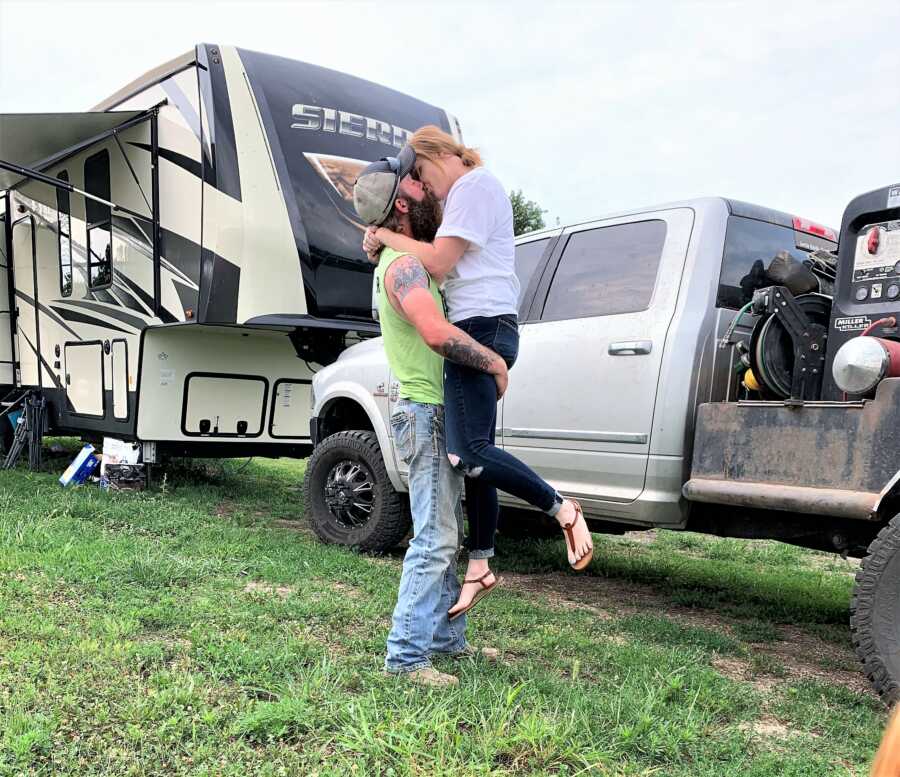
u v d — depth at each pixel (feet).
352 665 9.61
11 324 29.71
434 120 23.39
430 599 9.35
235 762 7.22
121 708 8.03
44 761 7.13
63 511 18.35
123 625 10.43
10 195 29.22
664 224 13.51
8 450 30.42
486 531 9.96
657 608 14.17
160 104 21.35
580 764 7.48
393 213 9.48
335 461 17.52
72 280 25.68
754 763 7.72
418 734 7.70
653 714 8.50
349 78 22.07
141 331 22.12
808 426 10.59
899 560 9.30
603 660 10.50
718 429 11.62
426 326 8.73
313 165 20.53
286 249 19.95
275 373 24.35
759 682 10.41
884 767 3.04
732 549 20.33
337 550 16.48
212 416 23.32
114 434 23.67
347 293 20.84
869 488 9.92
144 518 18.35
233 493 24.53
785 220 14.11
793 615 13.82
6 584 12.14
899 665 9.21
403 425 9.45
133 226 22.35
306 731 7.86
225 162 19.58
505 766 7.41
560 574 16.53
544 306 14.90
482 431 9.14
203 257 19.95
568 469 13.73
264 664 9.41
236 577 13.97
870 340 9.82
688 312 12.55
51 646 9.61
